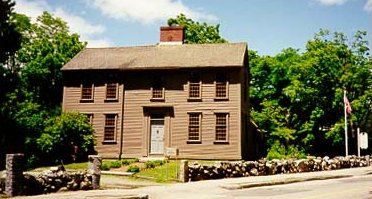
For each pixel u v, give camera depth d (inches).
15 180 558.9
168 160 1083.3
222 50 1326.3
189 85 1266.0
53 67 1792.6
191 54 1327.5
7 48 1180.5
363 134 1355.8
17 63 1793.8
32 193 579.5
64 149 1205.1
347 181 855.1
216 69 1253.7
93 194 581.0
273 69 1900.8
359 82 1681.8
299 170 1065.5
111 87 1317.7
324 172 1058.1
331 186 748.6
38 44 1811.0
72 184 636.1
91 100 1317.7
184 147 1232.8
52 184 610.9
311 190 679.7
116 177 860.6
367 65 1701.5
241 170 904.3
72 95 1336.1
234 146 1202.6
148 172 896.3
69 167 1053.2
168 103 1267.2
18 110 1314.0
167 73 1285.7
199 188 683.4
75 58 1395.2
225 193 629.6
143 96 1286.9
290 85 1785.2
